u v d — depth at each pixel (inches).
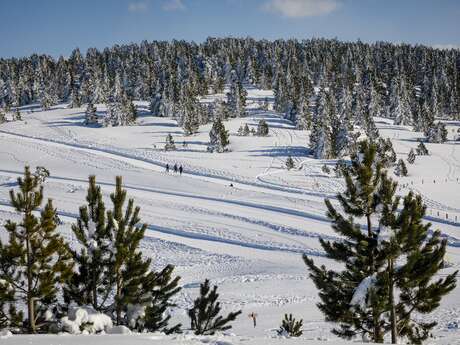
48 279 447.5
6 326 445.1
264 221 1925.4
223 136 3622.0
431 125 4338.1
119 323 461.4
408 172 3026.6
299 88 5497.1
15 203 455.2
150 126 4584.2
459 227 1854.1
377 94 5723.4
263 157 3427.7
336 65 7465.6
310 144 3563.0
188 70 6540.4
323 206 2180.1
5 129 4534.9
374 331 474.0
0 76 7219.5
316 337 748.6
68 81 6643.7
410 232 451.2
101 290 478.9
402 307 482.3
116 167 3073.3
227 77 7190.0
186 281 1256.2
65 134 4271.7
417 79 7593.5
